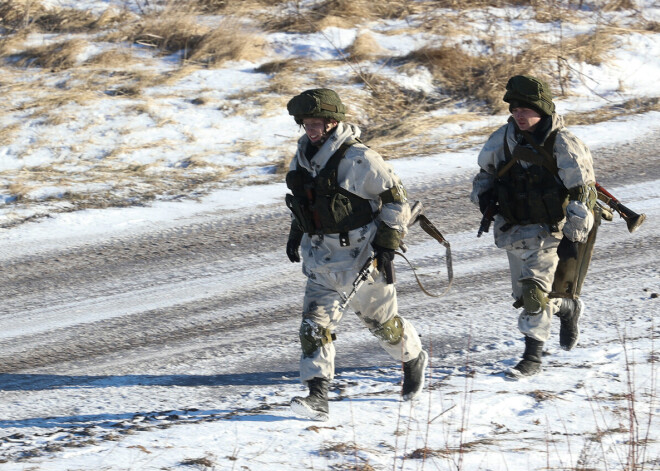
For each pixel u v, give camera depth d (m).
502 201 19.02
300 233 17.89
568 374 19.50
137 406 19.28
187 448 15.25
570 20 61.38
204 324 24.80
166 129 44.16
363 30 58.56
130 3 62.41
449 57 52.44
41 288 27.69
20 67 52.84
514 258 19.89
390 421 16.91
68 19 59.03
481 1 64.06
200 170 39.50
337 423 16.81
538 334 19.33
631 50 56.16
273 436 15.95
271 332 24.16
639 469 13.80
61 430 17.39
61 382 21.06
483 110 48.41
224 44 55.06
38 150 41.53
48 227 32.88
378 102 48.94
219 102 47.47
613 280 26.89
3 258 30.03
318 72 51.69
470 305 25.50
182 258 30.00
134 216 33.91
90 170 39.31
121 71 51.47
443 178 37.22
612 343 21.69
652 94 50.28
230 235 32.03
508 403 17.70
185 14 58.88
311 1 63.44
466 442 15.50
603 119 44.97
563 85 51.22
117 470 13.99
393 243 16.55
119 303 26.44
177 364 22.06
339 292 16.89
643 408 17.20
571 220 17.86
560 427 16.28
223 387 20.41
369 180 16.27
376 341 23.25
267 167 39.62
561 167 18.06
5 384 21.00
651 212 32.66
